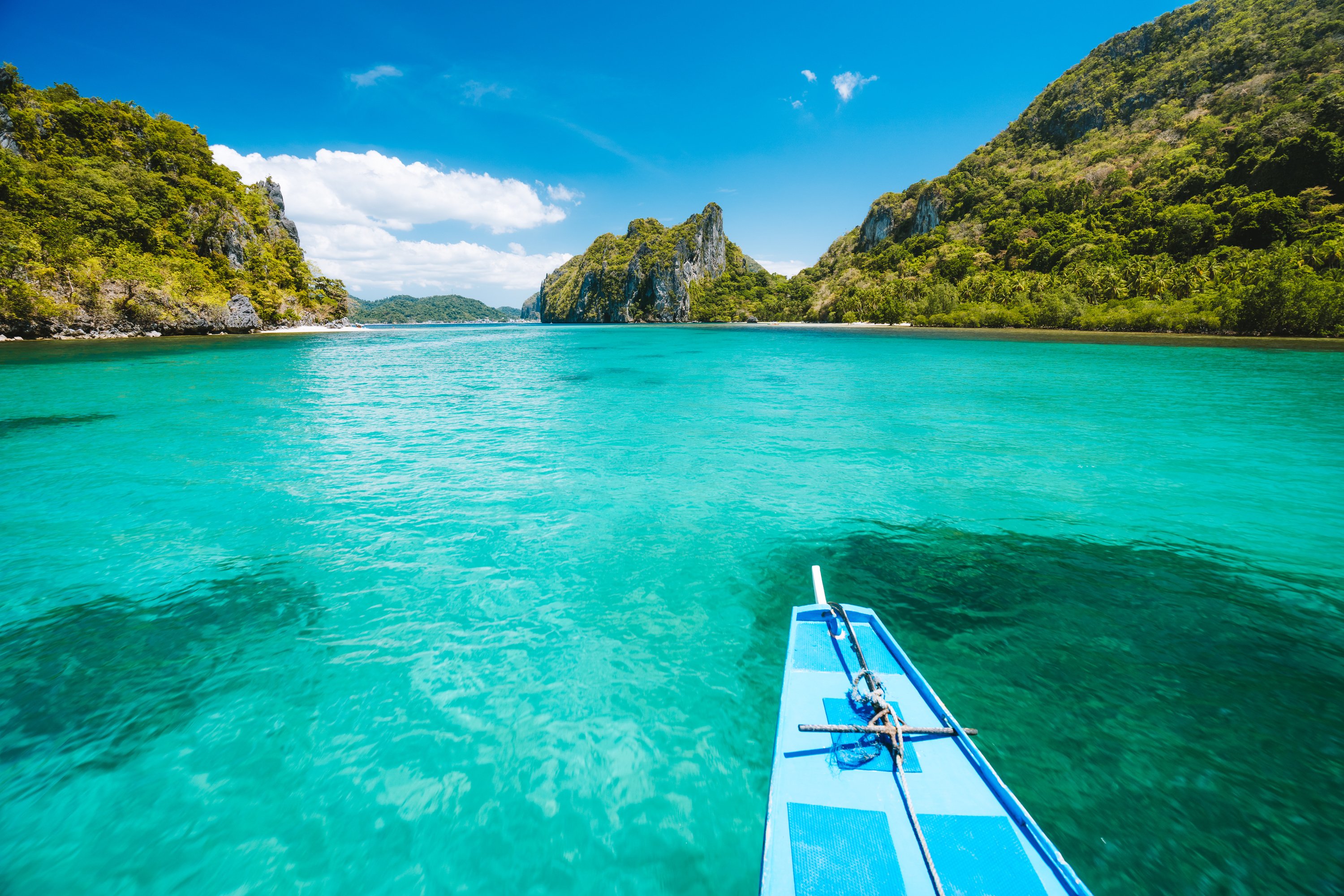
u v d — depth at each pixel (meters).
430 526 10.79
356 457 15.67
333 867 4.33
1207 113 142.38
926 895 3.42
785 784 4.20
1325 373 33.44
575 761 5.31
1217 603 7.80
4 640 7.05
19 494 12.40
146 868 4.28
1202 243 94.25
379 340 84.69
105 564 9.15
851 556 9.43
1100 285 87.81
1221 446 16.69
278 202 130.25
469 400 26.25
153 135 94.19
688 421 21.03
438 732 5.67
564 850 4.46
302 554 9.55
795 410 23.25
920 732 4.57
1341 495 12.27
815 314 166.00
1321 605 7.75
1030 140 195.88
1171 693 5.96
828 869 3.59
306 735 5.59
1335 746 5.23
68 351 49.78
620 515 11.34
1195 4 182.75
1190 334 67.19
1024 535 10.23
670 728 5.74
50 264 64.19
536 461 15.37
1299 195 89.38
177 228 85.94
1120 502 11.88
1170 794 4.73
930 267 143.62
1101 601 7.87
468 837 4.56
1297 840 4.31
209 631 7.32
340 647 7.02
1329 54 126.31
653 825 4.68
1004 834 3.80
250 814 4.74
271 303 97.12
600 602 8.09
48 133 81.25
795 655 5.76
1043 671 6.30
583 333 117.88
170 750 5.36
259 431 19.12
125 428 19.33
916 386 30.34
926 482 13.29
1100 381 31.48
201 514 11.30
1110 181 136.62
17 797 4.82
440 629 7.41
